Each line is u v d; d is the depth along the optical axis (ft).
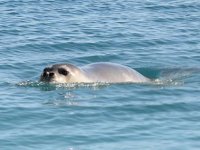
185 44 226.99
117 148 120.57
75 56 207.31
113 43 226.38
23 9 292.20
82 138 125.59
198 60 204.23
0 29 247.70
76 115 139.33
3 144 122.11
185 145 122.11
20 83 167.73
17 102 149.07
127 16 279.08
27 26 254.47
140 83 169.48
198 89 163.43
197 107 146.51
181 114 141.38
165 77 183.93
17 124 133.90
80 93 156.46
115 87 163.22
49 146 121.39
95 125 133.18
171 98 153.79
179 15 282.77
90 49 217.77
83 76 165.17
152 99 152.66
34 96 154.30
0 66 190.19
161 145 122.11
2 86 165.58
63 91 157.99
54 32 243.81
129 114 140.87
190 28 254.88
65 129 130.62
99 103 148.25
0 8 294.46
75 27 254.06
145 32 245.45
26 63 195.11
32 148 120.16
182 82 172.76
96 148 120.57
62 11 289.12
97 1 315.99
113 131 129.59
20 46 218.79
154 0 319.47
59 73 163.32
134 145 122.21
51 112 141.28
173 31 248.73
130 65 198.49
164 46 223.71
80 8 296.51
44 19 270.05
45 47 219.00
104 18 273.95
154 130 130.41
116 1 316.60
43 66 192.65
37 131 129.29
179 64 199.31
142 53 212.84
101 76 168.86
